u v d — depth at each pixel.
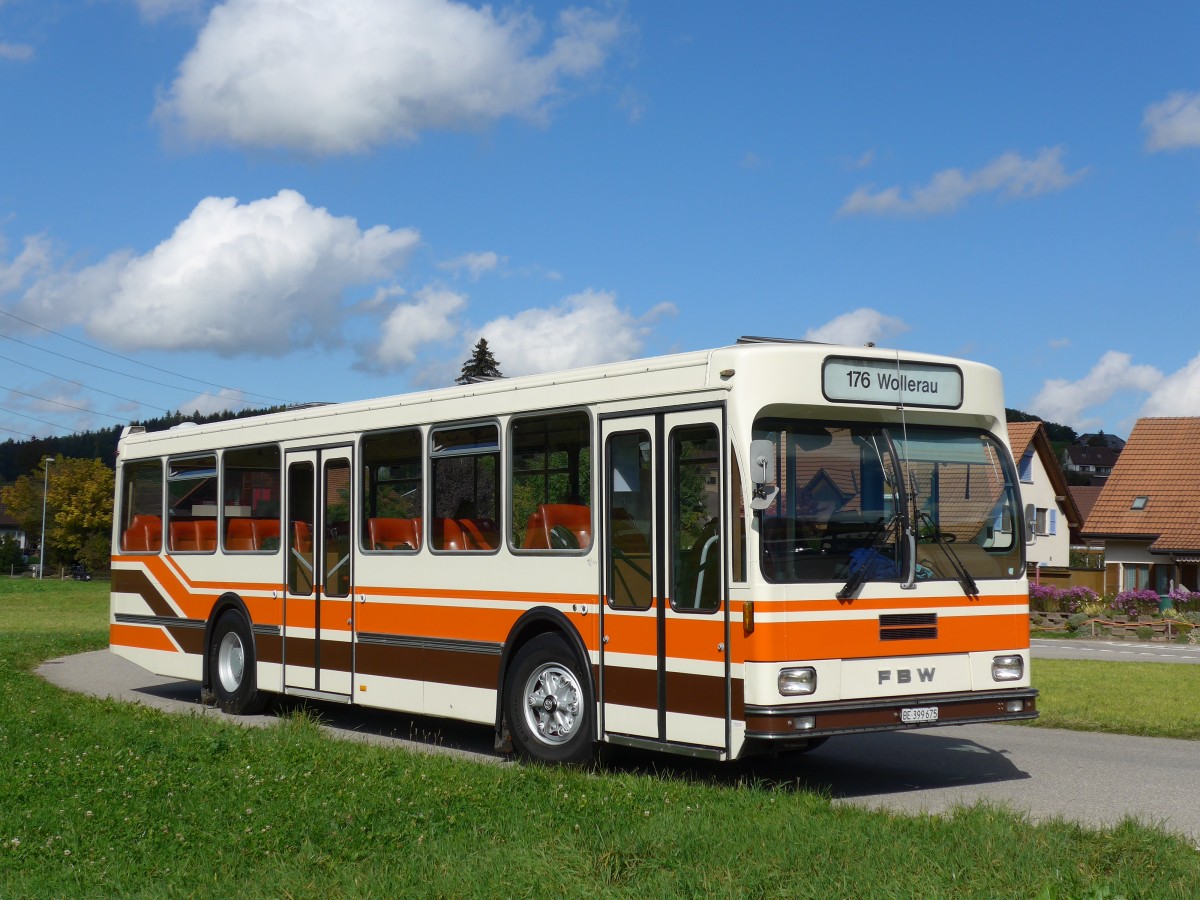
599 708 10.41
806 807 8.27
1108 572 55.22
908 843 7.09
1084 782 10.38
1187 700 16.36
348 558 13.41
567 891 6.38
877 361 10.01
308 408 14.26
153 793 9.06
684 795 8.69
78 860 7.36
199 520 15.94
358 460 13.38
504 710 11.39
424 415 12.52
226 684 15.35
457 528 12.03
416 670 12.45
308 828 7.84
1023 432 60.00
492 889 6.43
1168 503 54.53
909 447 10.12
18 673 18.97
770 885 6.38
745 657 9.27
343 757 10.34
